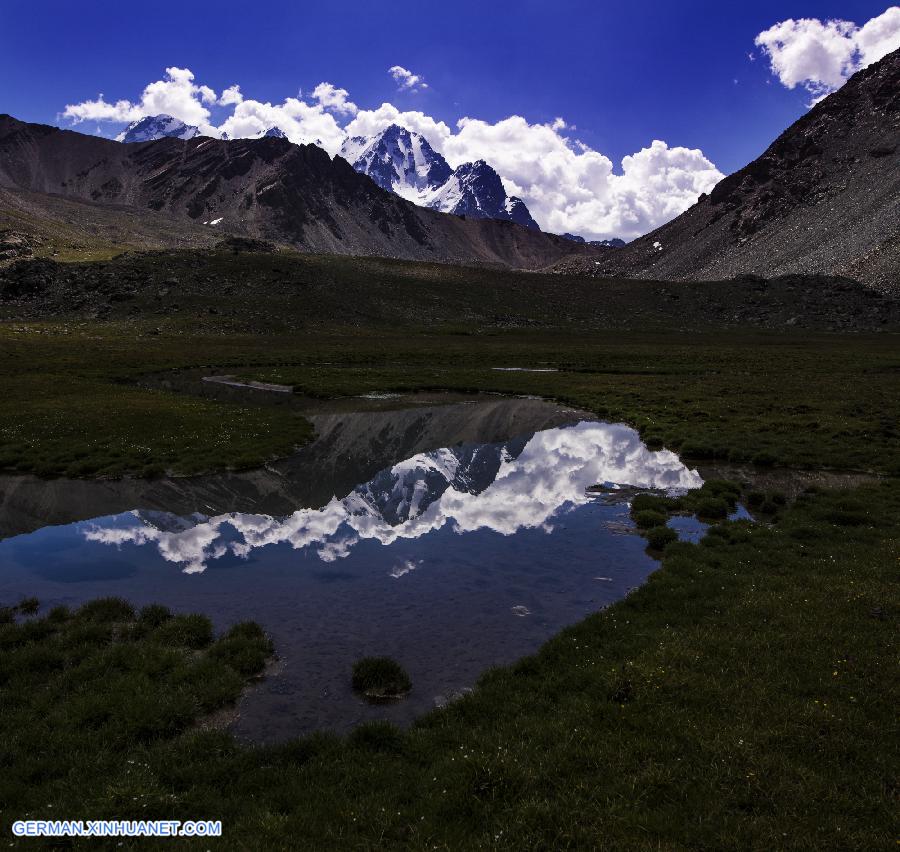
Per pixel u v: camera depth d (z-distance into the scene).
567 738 10.17
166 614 15.19
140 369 78.94
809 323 196.12
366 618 15.43
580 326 192.75
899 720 10.53
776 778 9.14
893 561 18.05
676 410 49.69
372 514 24.95
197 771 9.58
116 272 192.00
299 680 12.58
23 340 112.38
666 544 20.42
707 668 12.38
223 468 31.95
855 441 36.66
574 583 17.75
